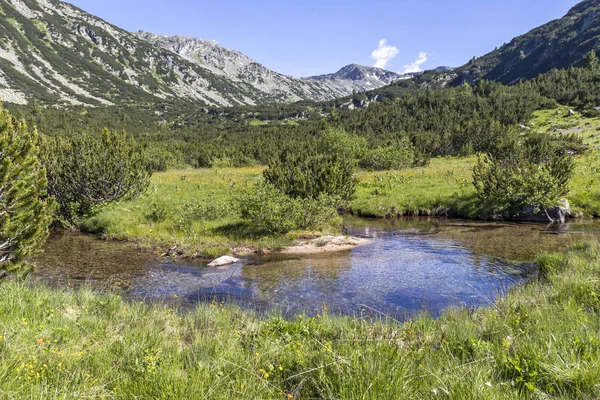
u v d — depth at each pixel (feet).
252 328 20.80
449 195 77.97
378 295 31.04
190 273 38.73
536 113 331.77
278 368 13.97
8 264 27.66
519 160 75.20
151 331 19.29
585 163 99.40
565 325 17.15
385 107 425.28
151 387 12.17
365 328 20.02
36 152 30.66
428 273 37.17
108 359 14.89
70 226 64.08
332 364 13.05
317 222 59.82
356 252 47.29
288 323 21.38
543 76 441.27
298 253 47.24
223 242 51.01
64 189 64.64
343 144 164.14
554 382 11.96
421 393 11.60
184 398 11.27
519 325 18.89
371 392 11.07
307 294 31.65
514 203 67.97
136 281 35.91
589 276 26.30
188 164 208.54
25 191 28.76
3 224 27.20
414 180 97.71
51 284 34.09
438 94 415.44
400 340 18.42
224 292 32.58
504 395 11.21
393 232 60.13
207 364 14.37
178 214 63.82
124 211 65.62
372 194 87.97
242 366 13.70
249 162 212.23
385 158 147.23
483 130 211.41
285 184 70.23
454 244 49.83
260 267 40.88
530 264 38.68
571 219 64.85
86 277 37.06
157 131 514.68
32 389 10.94
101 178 66.69
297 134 375.04
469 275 36.01
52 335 17.03
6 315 18.58
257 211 54.44
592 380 11.71
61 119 435.94
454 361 14.46
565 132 241.76
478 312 23.89
